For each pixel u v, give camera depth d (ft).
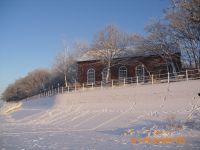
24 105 178.91
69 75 219.61
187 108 74.13
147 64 152.97
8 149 44.47
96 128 70.54
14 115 129.90
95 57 157.69
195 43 130.11
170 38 136.56
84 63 165.07
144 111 81.30
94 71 162.20
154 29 141.38
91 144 45.60
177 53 137.90
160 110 78.74
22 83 309.01
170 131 51.80
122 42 159.12
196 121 59.57
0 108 197.77
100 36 159.22
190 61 137.08
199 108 71.26
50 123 89.51
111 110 92.32
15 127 84.28
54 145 46.21
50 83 246.88
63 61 211.00
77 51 215.10
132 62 155.84
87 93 120.16
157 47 140.15
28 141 52.75
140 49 149.89
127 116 79.25
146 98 94.22
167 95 89.04
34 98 202.49
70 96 128.16
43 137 57.77
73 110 107.04
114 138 51.55
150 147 40.06
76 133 62.64
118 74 157.58
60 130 70.23
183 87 88.28
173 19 132.67
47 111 118.62
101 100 109.70
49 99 147.74
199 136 45.80
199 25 120.88
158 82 108.88
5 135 64.75
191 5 110.73
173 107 78.43
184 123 58.13
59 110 114.32
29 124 91.86
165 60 141.69
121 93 106.01
